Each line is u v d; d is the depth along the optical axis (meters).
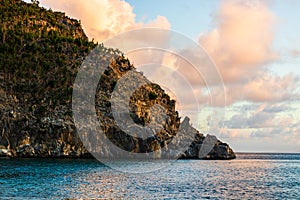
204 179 67.56
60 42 172.50
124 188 50.34
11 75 145.50
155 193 46.88
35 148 118.88
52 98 139.62
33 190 45.31
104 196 43.25
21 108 131.75
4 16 190.00
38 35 175.12
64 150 119.75
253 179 71.88
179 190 50.44
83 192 45.47
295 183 65.25
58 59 159.25
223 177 73.81
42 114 131.00
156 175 70.94
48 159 111.88
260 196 48.38
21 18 197.88
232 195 48.28
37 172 69.69
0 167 79.81
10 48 153.12
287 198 47.25
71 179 59.16
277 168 114.06
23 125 121.94
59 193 43.84
